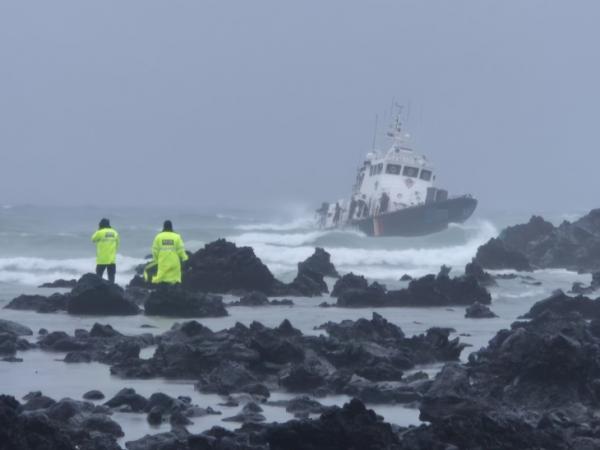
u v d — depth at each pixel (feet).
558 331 205.16
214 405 184.85
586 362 183.73
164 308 317.63
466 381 185.26
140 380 208.85
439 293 367.45
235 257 401.90
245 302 359.87
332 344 229.25
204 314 316.60
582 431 158.20
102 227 363.15
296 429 143.23
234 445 143.02
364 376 208.54
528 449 146.00
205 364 213.87
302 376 201.57
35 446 138.92
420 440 144.05
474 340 270.26
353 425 144.05
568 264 589.32
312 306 360.89
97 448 146.51
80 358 230.07
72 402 173.58
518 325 256.11
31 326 288.71
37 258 564.30
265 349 217.56
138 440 151.74
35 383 203.10
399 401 191.11
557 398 179.32
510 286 450.71
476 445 145.59
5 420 135.74
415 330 289.53
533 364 183.11
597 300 310.45
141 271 486.38
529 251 606.96
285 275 499.51
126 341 237.66
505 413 162.91
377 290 363.15
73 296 320.29
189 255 404.98
